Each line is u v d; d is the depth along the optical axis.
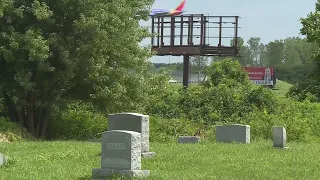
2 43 64.44
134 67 72.44
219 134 61.50
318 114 88.88
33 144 51.72
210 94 91.44
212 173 35.03
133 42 71.00
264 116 78.62
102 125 75.69
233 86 113.50
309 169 37.50
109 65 70.31
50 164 38.38
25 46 62.75
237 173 35.12
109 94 67.94
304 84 120.38
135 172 31.75
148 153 43.19
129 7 70.62
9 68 67.25
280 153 46.81
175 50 135.00
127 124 43.59
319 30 119.31
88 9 66.12
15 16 64.81
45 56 62.22
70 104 73.56
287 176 34.44
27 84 63.94
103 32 65.12
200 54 133.50
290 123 75.31
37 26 65.50
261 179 33.12
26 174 33.97
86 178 32.12
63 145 50.47
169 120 77.31
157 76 76.81
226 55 134.00
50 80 67.50
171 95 91.38
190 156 43.28
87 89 69.56
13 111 70.88
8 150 47.16
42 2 66.06
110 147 32.28
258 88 92.19
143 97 73.06
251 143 58.22
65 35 67.19
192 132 74.81
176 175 33.34
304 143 64.62
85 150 46.06
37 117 71.25
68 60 64.25
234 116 86.38
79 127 75.19
